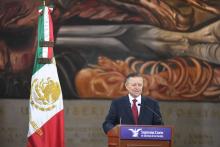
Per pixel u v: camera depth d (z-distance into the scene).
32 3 20.59
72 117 20.45
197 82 20.80
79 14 20.64
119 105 14.38
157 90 20.70
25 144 20.31
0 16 20.52
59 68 20.50
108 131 12.96
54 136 16.33
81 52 20.62
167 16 20.86
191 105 20.75
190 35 20.86
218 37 20.88
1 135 20.28
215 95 20.81
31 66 20.47
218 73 20.83
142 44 20.77
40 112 16.36
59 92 16.59
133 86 14.29
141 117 14.19
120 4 20.78
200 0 20.97
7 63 20.42
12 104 20.33
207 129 20.75
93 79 20.59
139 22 20.80
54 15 20.58
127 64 20.67
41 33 16.61
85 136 20.44
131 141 12.15
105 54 20.67
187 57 20.80
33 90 16.48
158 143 12.20
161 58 20.77
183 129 20.69
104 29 20.70
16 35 20.53
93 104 20.53
